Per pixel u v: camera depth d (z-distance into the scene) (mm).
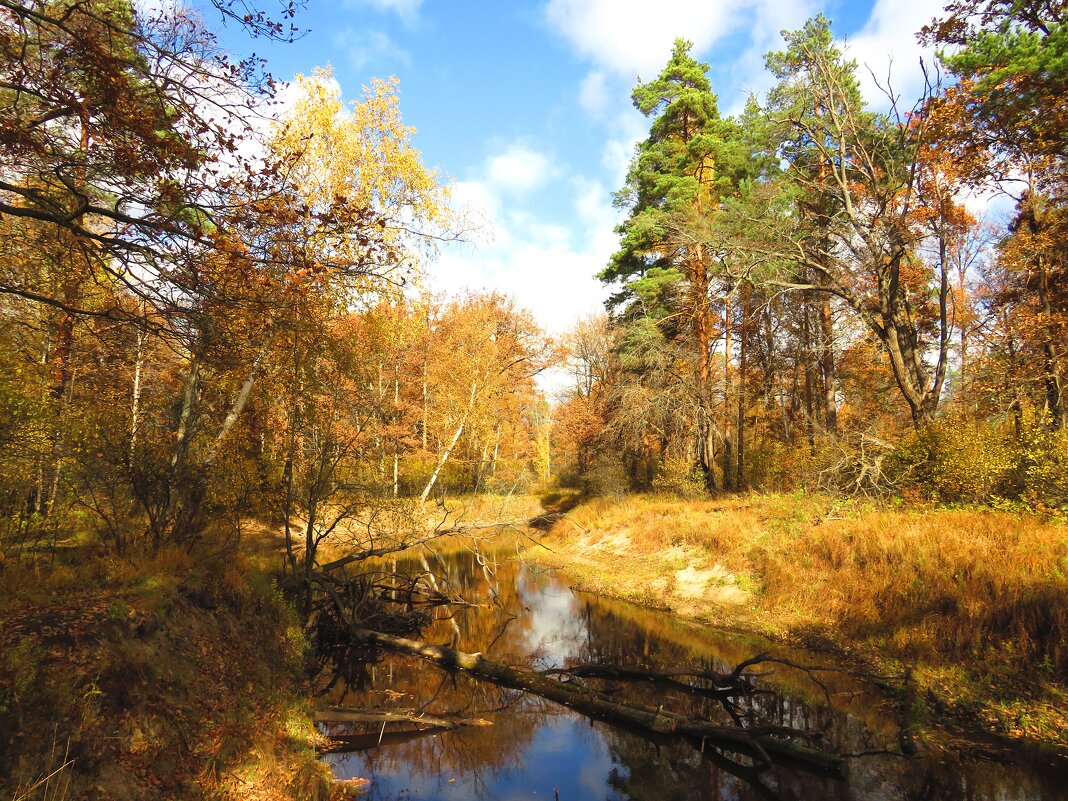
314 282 7098
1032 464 12336
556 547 23625
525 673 9859
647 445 28016
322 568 12945
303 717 7789
